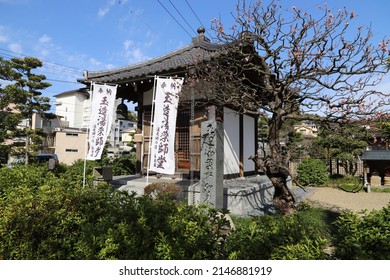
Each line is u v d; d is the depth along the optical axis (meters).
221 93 5.73
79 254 2.63
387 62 4.31
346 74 4.45
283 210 5.48
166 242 2.36
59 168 11.06
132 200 3.18
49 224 2.83
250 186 6.99
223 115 8.34
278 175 5.43
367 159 12.00
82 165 11.25
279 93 5.04
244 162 10.15
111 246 2.44
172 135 7.11
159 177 9.02
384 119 4.59
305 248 2.09
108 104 8.06
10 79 13.37
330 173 13.77
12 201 3.33
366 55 4.33
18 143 13.67
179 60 9.38
